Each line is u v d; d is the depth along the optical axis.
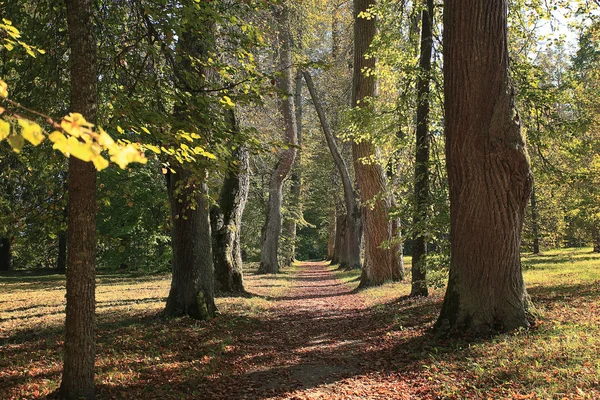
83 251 5.16
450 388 5.32
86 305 5.21
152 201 24.64
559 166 18.55
